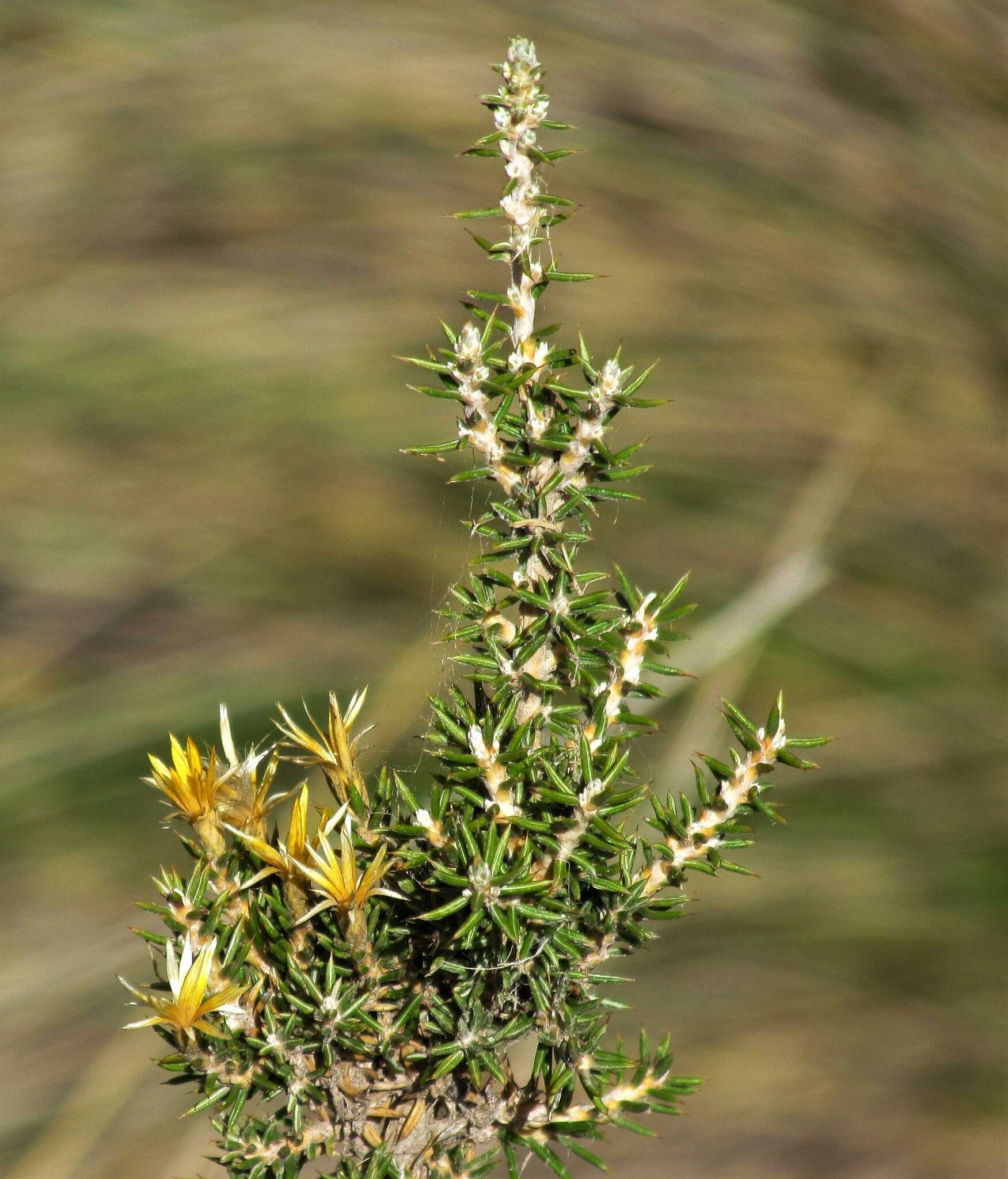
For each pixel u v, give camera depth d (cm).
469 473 71
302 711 167
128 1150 138
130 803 166
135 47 285
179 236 236
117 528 193
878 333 229
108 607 185
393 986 72
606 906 71
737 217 243
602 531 188
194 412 209
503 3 280
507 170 70
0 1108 141
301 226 237
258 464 199
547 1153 71
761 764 70
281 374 213
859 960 155
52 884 159
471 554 185
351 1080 72
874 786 171
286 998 71
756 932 158
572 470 71
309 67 270
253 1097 72
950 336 229
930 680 180
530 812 71
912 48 290
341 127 253
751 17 286
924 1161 137
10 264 233
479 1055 71
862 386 218
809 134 264
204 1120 141
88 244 238
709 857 71
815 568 178
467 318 223
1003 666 185
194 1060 70
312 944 72
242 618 181
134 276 232
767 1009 150
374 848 71
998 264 251
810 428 205
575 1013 71
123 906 159
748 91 271
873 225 253
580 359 70
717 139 259
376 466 199
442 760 71
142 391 213
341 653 177
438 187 248
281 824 152
